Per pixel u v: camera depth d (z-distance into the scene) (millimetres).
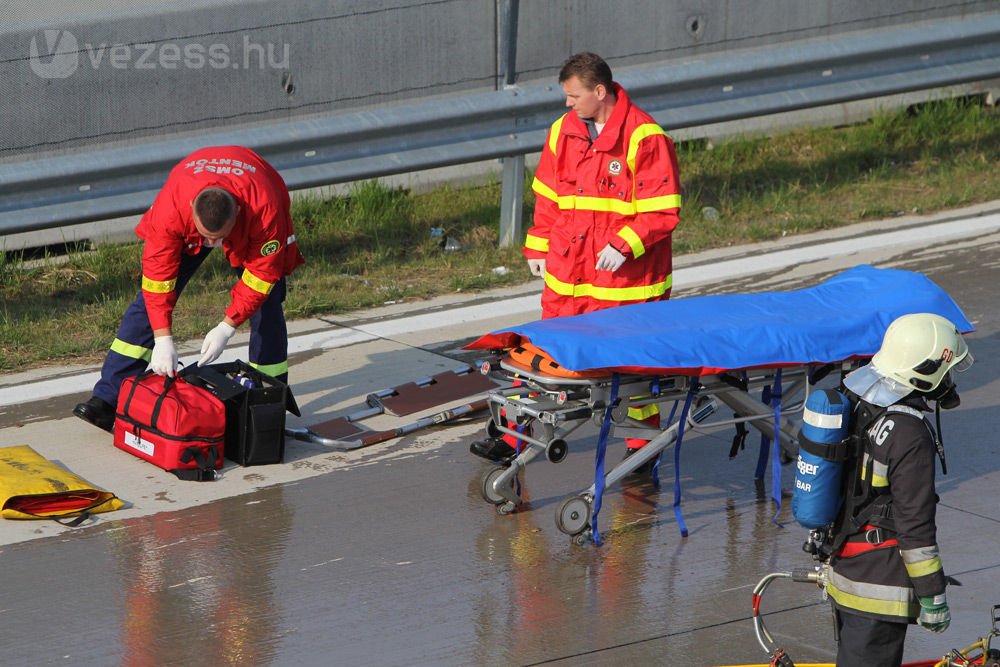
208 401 15188
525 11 24406
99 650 11414
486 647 11492
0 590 12492
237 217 15117
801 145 29453
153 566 13039
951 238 24484
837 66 26219
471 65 24297
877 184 27656
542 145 23812
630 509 14602
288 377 18609
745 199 26438
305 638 11656
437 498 14789
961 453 15938
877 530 8945
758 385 14320
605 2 25359
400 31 23469
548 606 12273
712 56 26984
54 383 18266
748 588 12656
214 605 12258
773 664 9891
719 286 22031
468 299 21969
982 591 12484
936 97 31375
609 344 13062
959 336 9055
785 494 14977
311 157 21828
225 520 14148
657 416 15414
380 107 23672
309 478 15352
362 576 12859
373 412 17141
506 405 13812
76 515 14008
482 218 25469
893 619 8945
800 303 14570
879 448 8828
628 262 15031
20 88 20594
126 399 15680
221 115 22328
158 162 20578
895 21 28938
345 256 23703
